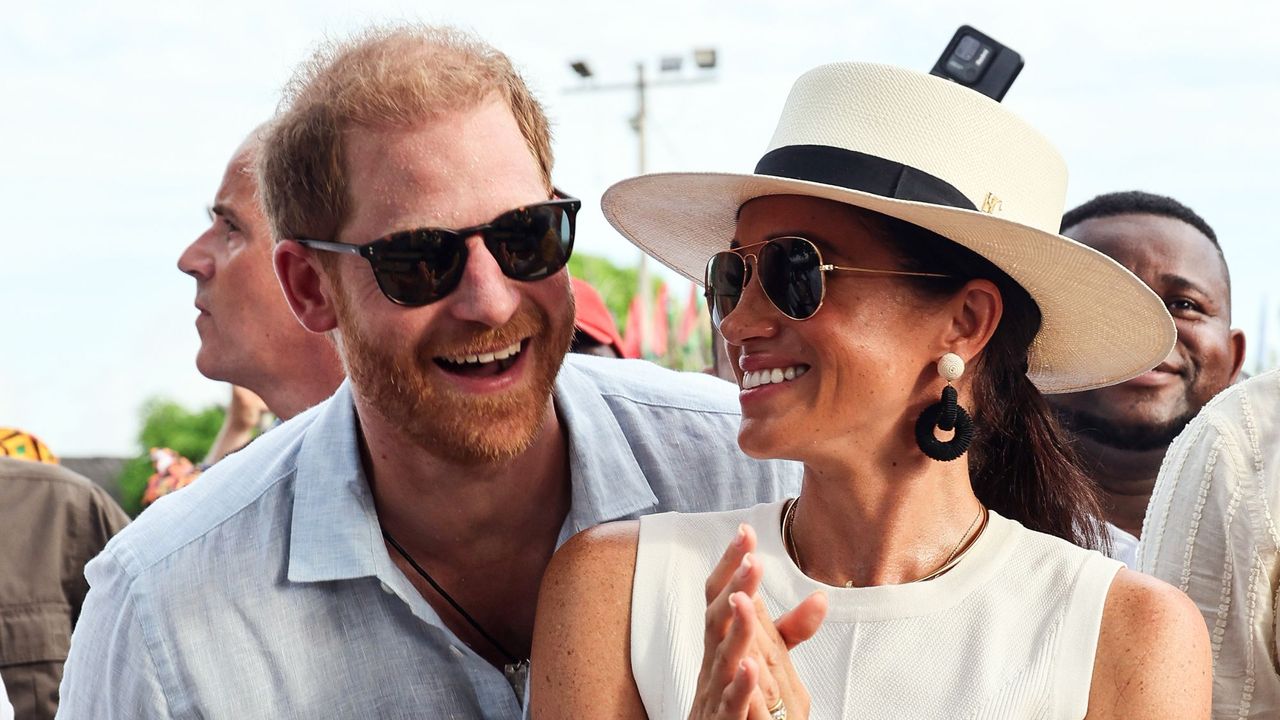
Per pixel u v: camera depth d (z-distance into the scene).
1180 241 4.14
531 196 2.66
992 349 2.55
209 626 2.78
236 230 3.91
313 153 2.68
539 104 2.83
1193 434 2.81
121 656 2.80
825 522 2.51
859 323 2.38
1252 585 2.64
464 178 2.59
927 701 2.31
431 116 2.60
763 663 2.05
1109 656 2.27
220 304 3.96
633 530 2.61
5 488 4.56
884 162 2.43
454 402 2.65
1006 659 2.31
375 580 2.84
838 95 2.51
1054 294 2.54
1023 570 2.43
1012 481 2.70
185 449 27.61
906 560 2.48
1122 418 4.09
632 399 3.19
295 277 2.85
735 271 2.48
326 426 2.97
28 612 4.48
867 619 2.41
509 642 3.01
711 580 2.11
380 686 2.81
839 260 2.38
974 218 2.31
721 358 4.83
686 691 2.39
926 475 2.47
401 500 2.84
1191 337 4.07
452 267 2.57
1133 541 3.71
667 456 3.12
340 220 2.67
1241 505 2.67
